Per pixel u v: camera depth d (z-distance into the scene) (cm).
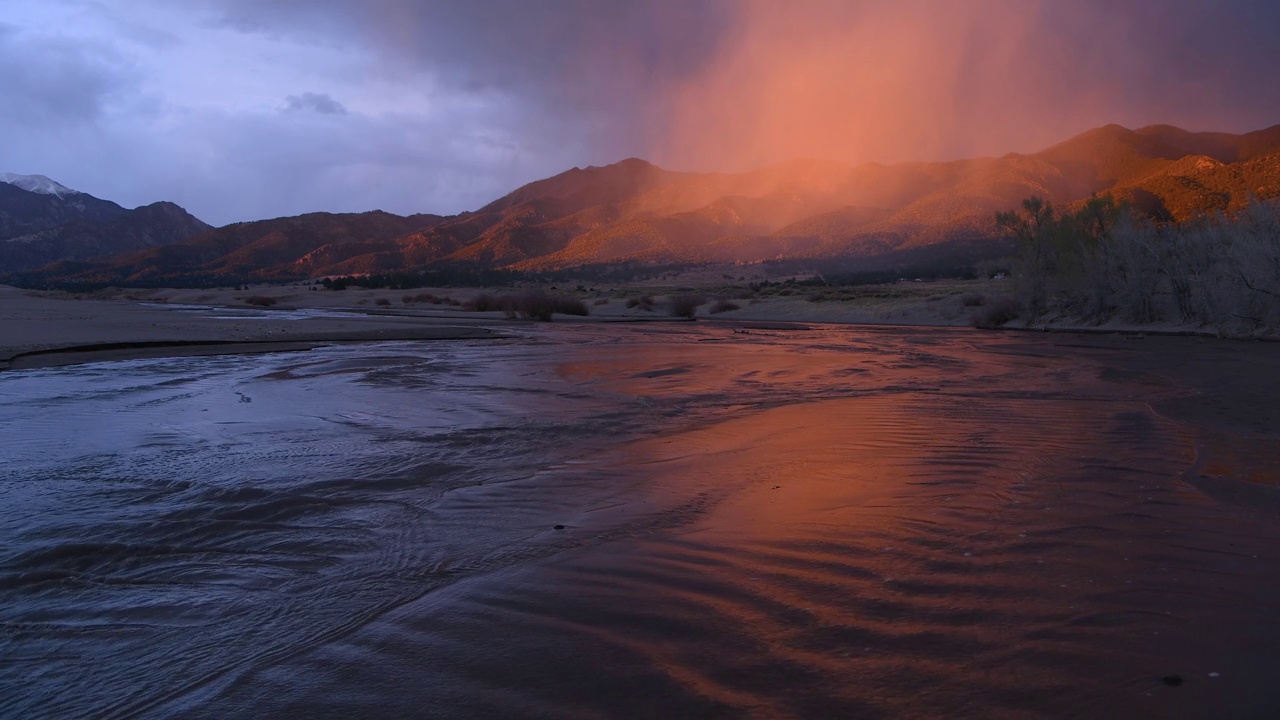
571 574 431
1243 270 2692
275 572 453
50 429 966
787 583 402
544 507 588
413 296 8156
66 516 572
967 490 596
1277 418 952
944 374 1627
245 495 632
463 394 1309
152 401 1223
